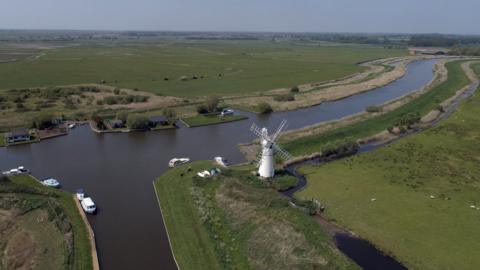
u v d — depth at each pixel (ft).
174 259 188.44
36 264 177.17
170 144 361.30
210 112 468.75
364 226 211.20
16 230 202.08
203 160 317.63
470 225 210.18
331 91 609.83
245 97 560.20
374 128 401.90
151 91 597.93
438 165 293.84
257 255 183.42
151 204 245.65
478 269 174.19
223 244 194.70
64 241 191.93
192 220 217.56
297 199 239.50
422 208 228.63
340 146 321.32
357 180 270.05
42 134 376.68
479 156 311.47
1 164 307.17
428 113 460.55
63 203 236.02
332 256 177.47
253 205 221.05
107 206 241.76
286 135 375.25
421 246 192.44
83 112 451.94
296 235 190.90
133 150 344.49
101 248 197.36
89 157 326.03
